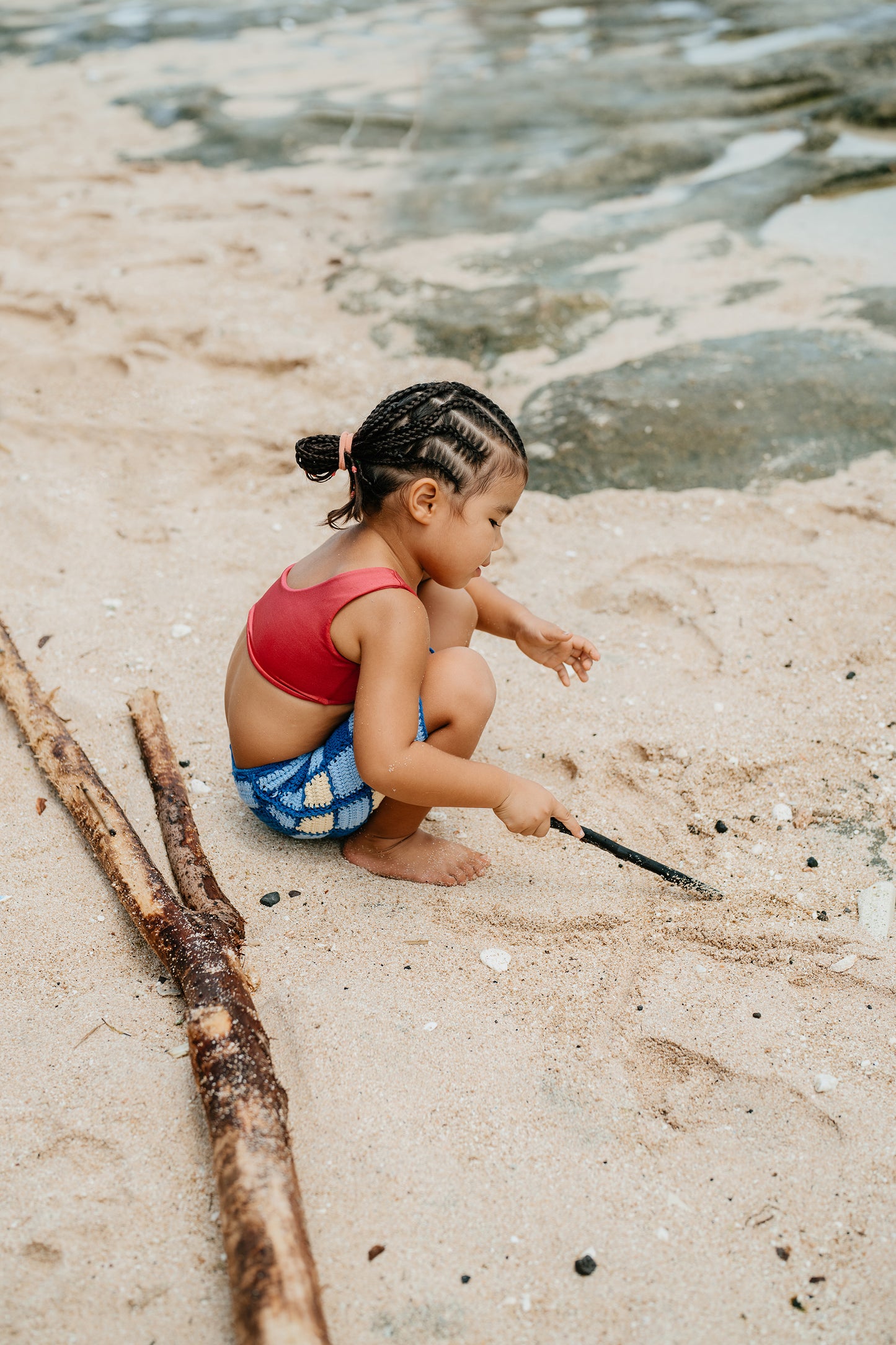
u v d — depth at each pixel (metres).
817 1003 2.01
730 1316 1.55
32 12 11.38
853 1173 1.73
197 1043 1.79
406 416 1.95
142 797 2.48
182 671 2.89
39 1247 1.62
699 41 8.22
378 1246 1.63
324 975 2.05
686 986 2.05
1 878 2.28
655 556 3.27
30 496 3.63
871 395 3.82
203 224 5.74
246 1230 1.50
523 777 2.56
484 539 2.03
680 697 2.75
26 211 6.01
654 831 2.41
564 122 6.83
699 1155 1.77
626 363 4.17
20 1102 1.81
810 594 3.06
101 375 4.37
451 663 2.16
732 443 3.70
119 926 2.17
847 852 2.34
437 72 8.20
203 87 8.12
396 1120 1.79
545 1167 1.74
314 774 2.19
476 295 4.72
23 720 2.62
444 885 2.28
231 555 3.37
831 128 6.26
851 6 8.50
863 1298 1.57
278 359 4.34
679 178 5.93
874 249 4.93
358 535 2.09
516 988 2.04
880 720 2.65
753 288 4.66
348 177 6.30
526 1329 1.54
